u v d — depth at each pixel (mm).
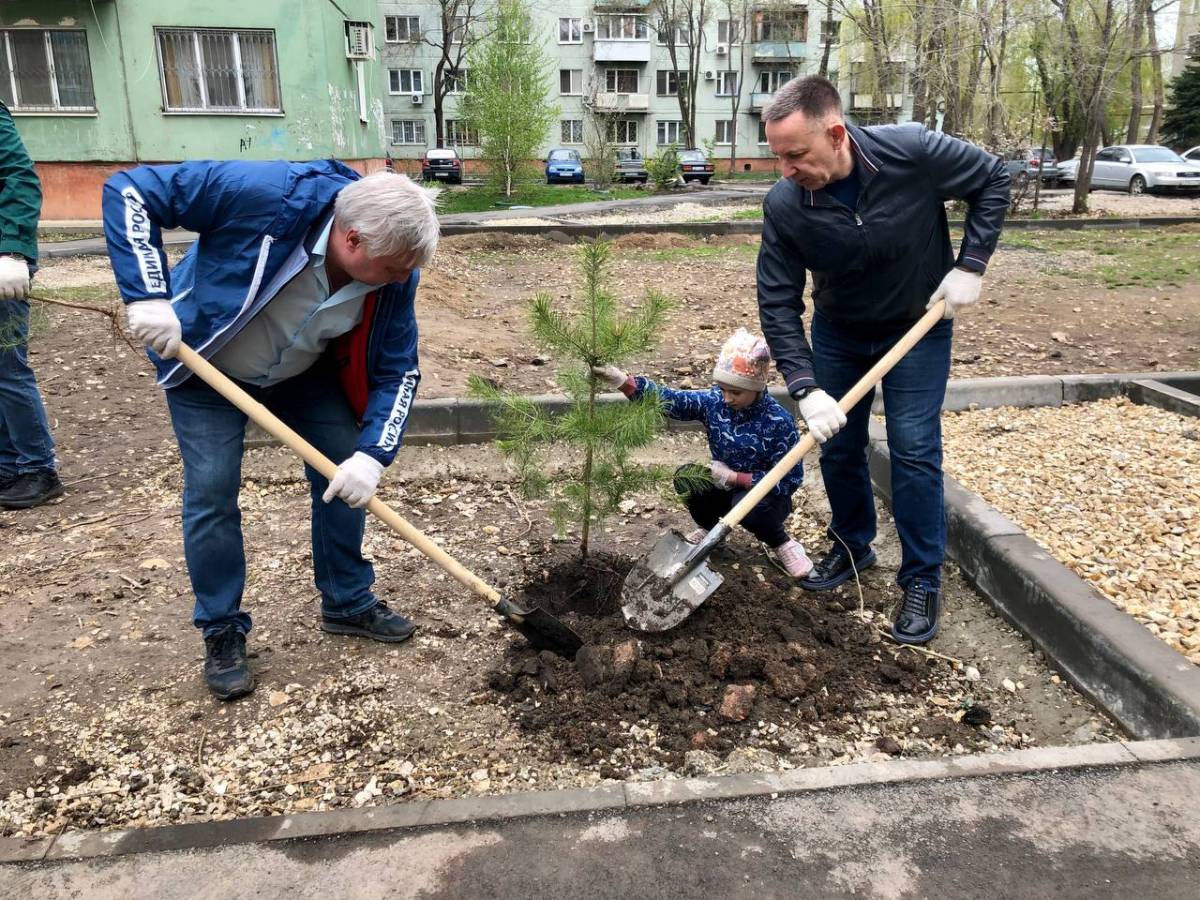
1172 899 2180
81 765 2863
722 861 2307
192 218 2754
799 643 3490
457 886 2238
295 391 3252
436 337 7832
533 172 30375
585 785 2777
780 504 3934
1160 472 5008
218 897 2221
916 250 3322
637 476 3783
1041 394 6438
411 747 2945
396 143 49312
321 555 3453
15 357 4598
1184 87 43062
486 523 4668
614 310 3658
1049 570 3590
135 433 5848
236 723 3068
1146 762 2611
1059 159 28547
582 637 3500
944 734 3037
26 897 2229
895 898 2195
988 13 19438
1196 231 16688
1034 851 2324
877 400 6004
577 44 50031
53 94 18891
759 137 52281
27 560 4230
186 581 4039
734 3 47375
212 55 19484
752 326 8859
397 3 47312
